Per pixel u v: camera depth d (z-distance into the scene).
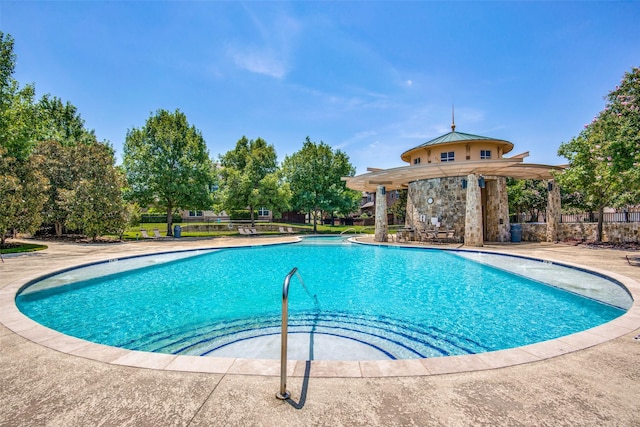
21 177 15.17
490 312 6.47
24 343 3.71
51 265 9.84
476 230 15.73
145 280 9.62
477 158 19.73
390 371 2.95
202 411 2.37
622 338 3.77
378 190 20.11
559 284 7.90
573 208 25.22
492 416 2.29
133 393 2.63
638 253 12.09
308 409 2.38
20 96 20.17
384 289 8.49
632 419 2.25
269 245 17.91
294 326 5.66
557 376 2.88
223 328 5.57
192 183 24.25
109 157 19.44
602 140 11.63
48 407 2.44
